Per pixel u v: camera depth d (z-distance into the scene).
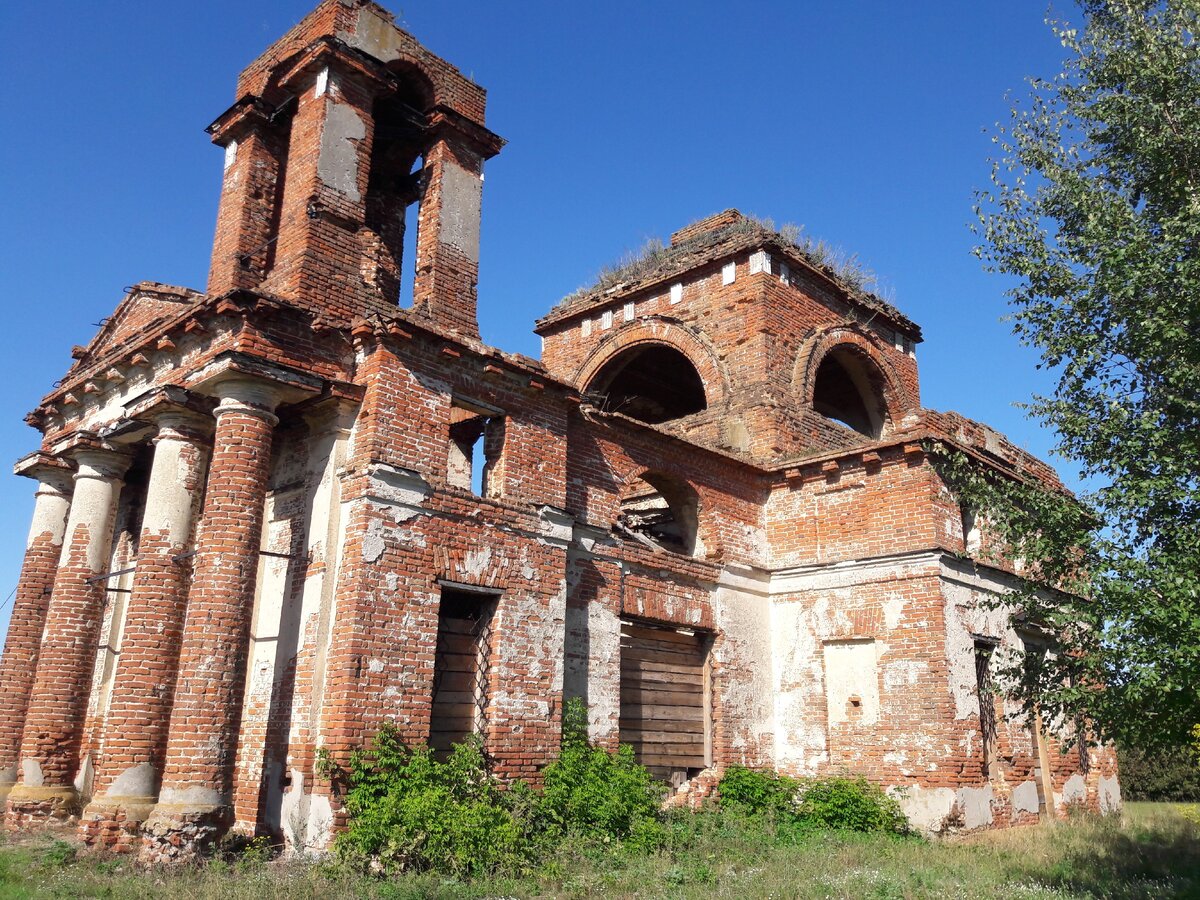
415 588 11.20
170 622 11.49
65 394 14.80
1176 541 8.61
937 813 13.84
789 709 15.97
